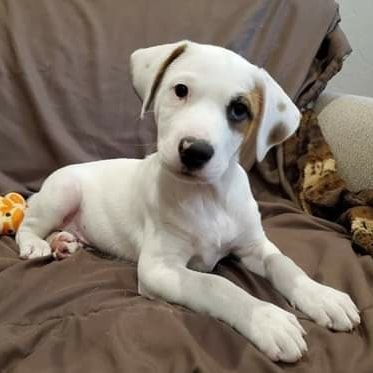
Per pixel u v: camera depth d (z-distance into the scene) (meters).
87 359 0.29
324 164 0.48
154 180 0.37
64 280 0.36
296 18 0.51
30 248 0.40
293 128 0.35
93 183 0.42
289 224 0.45
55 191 0.42
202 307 0.32
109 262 0.40
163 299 0.33
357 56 0.66
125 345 0.29
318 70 0.52
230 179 0.37
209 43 0.49
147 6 0.50
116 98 0.48
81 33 0.48
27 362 0.30
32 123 0.47
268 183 0.50
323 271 0.38
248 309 0.31
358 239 0.42
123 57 0.48
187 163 0.30
